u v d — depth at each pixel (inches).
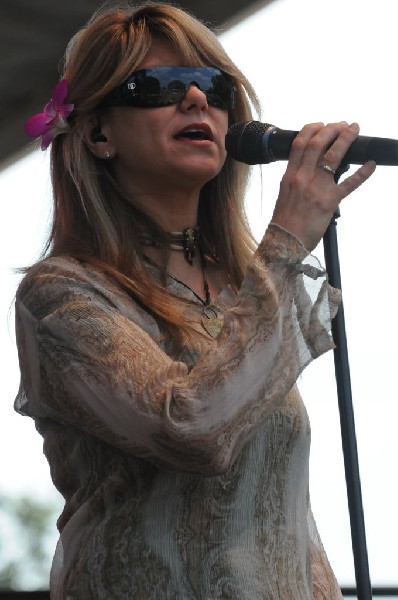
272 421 185.9
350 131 182.1
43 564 630.5
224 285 212.1
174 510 178.5
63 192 208.8
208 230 218.8
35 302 188.1
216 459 169.6
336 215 187.2
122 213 203.8
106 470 185.2
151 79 201.5
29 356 189.0
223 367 169.9
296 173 182.1
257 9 495.8
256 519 181.6
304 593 184.1
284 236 178.1
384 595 387.5
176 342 186.9
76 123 207.5
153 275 200.2
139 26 207.0
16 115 624.1
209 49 208.5
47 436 195.0
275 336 173.5
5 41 576.4
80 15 554.9
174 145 200.7
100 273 191.2
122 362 175.3
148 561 176.1
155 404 170.4
